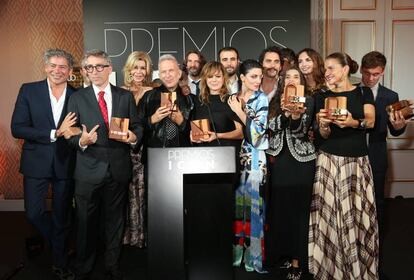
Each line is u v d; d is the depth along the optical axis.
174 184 2.43
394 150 5.59
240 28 4.60
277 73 3.51
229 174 2.62
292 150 3.09
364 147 2.87
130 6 4.54
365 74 3.70
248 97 3.12
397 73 5.53
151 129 3.24
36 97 3.11
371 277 2.84
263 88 3.54
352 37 5.46
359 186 2.82
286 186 3.12
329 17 5.41
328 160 2.87
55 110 3.14
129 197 3.71
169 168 2.43
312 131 3.14
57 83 3.04
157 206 2.43
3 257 3.72
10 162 5.32
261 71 3.04
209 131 2.87
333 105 2.68
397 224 4.59
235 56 3.65
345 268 2.84
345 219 2.82
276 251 3.23
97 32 4.55
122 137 2.75
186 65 4.02
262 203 3.16
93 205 2.99
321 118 2.70
